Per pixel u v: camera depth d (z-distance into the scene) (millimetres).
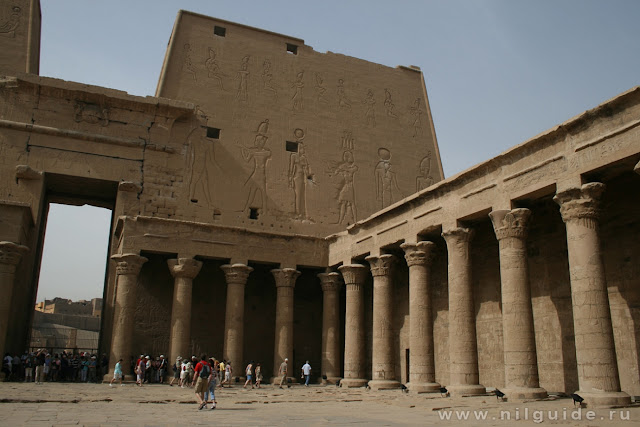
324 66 38156
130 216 28359
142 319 29375
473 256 24688
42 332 51156
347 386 26328
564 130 17344
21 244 25297
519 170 18922
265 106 35188
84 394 19062
